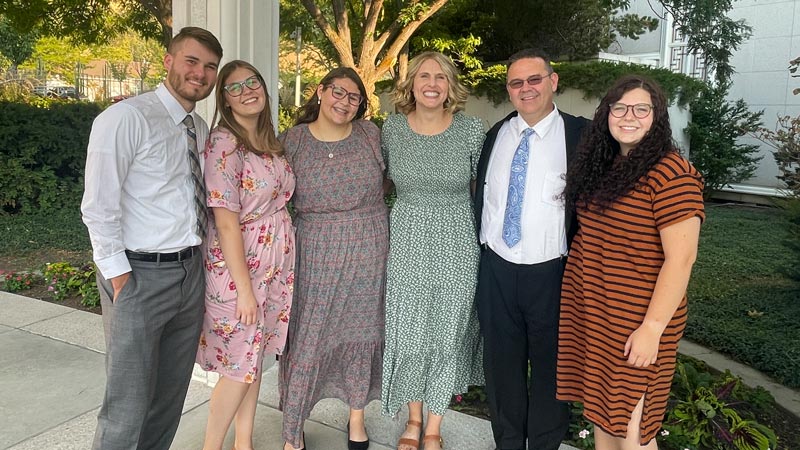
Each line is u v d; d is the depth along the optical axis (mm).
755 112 11695
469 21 12086
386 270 2766
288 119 10602
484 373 2781
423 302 2693
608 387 2098
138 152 2080
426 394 2824
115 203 2033
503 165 2557
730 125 11367
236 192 2342
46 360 3869
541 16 11406
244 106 2350
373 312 2779
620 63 10922
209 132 2414
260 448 2863
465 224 2686
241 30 3246
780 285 5977
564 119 2523
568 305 2365
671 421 2992
